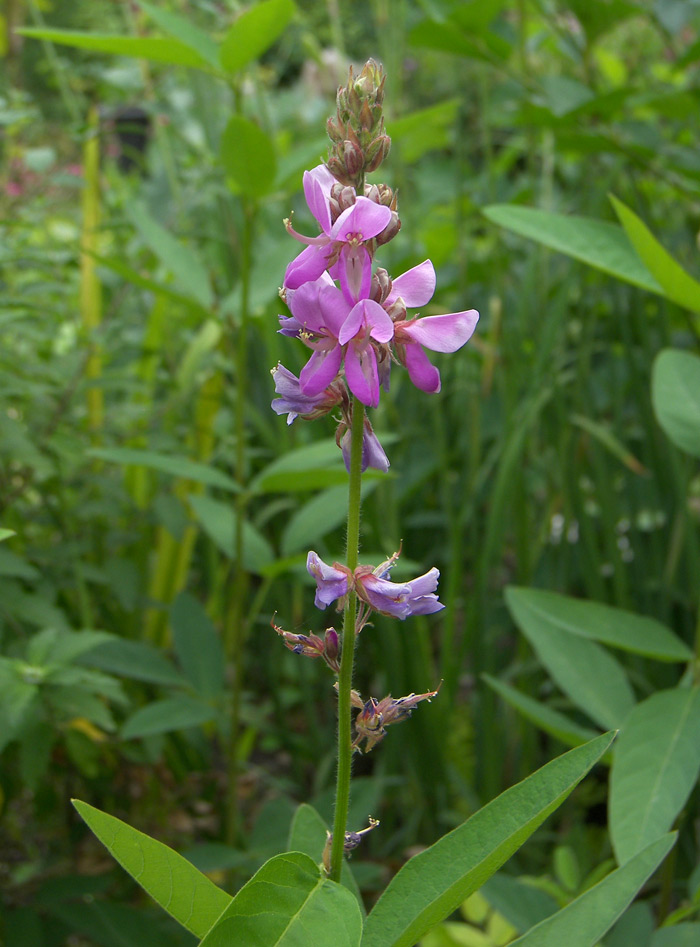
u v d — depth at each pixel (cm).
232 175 32
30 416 39
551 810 18
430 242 52
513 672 42
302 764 49
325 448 34
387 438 34
